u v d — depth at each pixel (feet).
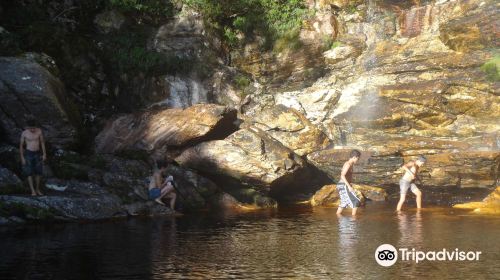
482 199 53.57
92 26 67.21
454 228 36.45
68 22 65.36
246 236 33.88
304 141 56.54
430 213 45.06
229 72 67.97
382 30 70.85
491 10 62.69
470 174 52.60
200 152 53.16
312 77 69.10
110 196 44.14
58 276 23.52
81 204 41.50
